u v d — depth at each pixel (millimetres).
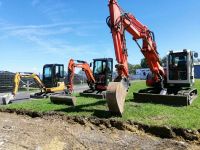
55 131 10445
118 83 11688
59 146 8750
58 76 23328
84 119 11828
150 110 12555
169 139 9430
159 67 15906
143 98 15227
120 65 12125
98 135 10031
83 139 9508
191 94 15906
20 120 12945
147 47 14898
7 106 16016
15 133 10094
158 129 9906
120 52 12273
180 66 15883
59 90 23312
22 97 23609
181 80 15852
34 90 33938
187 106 13609
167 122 10289
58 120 12383
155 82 16016
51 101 16734
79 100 17172
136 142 9156
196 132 9305
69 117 12359
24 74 21531
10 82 33812
